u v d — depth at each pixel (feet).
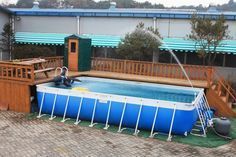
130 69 72.43
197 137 45.44
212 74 64.28
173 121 45.44
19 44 100.68
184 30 88.38
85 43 73.61
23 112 54.70
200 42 75.00
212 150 40.52
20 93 54.65
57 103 52.34
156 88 63.00
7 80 55.16
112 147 40.27
